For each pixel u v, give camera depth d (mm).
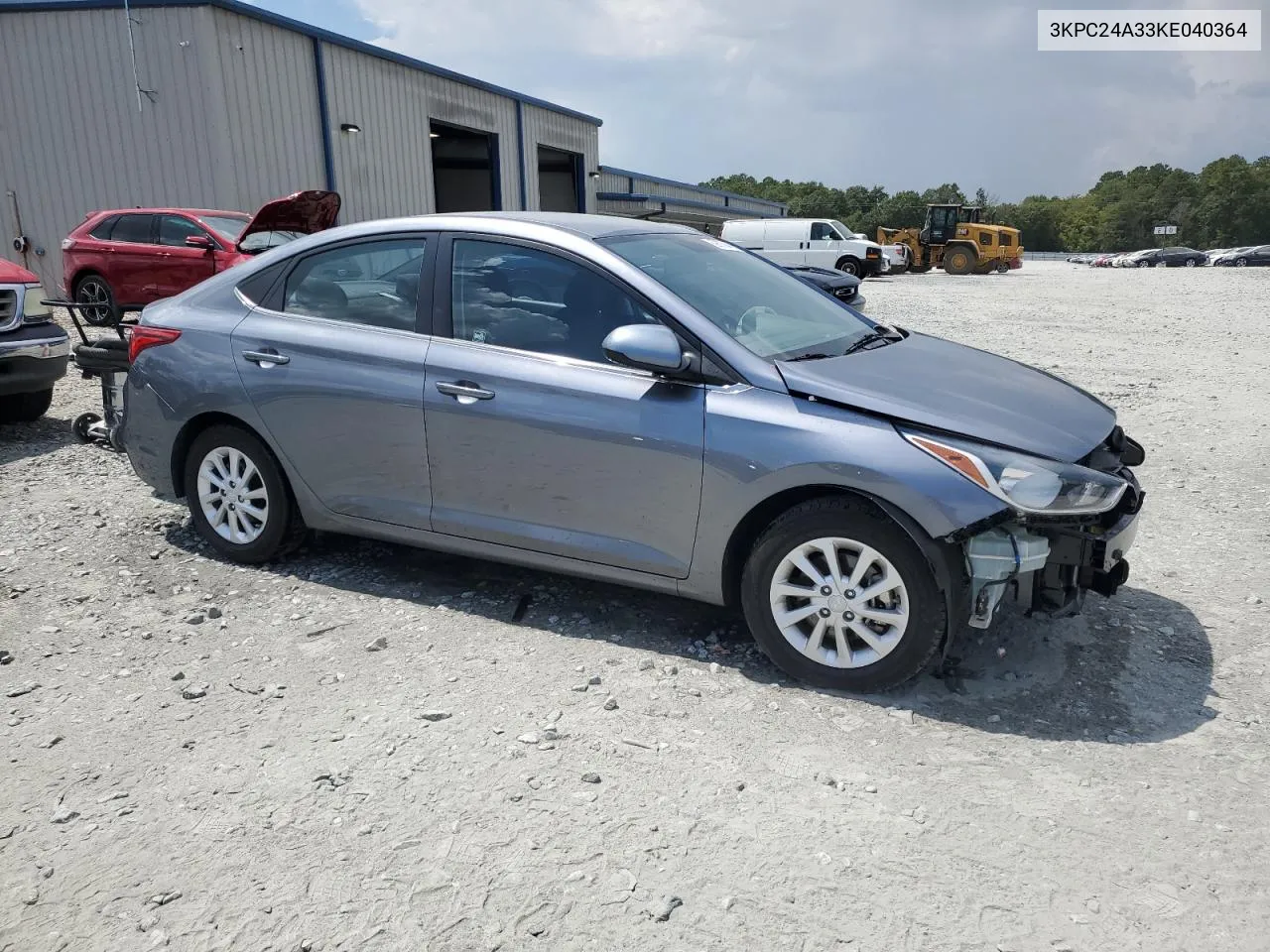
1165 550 4883
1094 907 2312
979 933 2230
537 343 3799
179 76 16172
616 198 33781
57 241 17094
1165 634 3854
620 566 3707
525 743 3053
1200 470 6480
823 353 3730
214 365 4434
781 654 3451
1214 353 12188
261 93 17188
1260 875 2426
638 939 2217
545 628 3928
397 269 4141
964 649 3703
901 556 3182
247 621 4000
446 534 4062
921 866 2469
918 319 16531
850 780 2850
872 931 2240
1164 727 3152
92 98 16422
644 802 2738
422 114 22125
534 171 27875
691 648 3752
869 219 133000
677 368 3406
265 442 4430
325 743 3062
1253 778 2844
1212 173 129625
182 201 16688
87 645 3781
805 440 3271
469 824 2643
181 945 2217
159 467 4719
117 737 3113
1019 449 3143
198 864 2496
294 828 2635
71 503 5660
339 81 19172
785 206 62250
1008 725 3166
